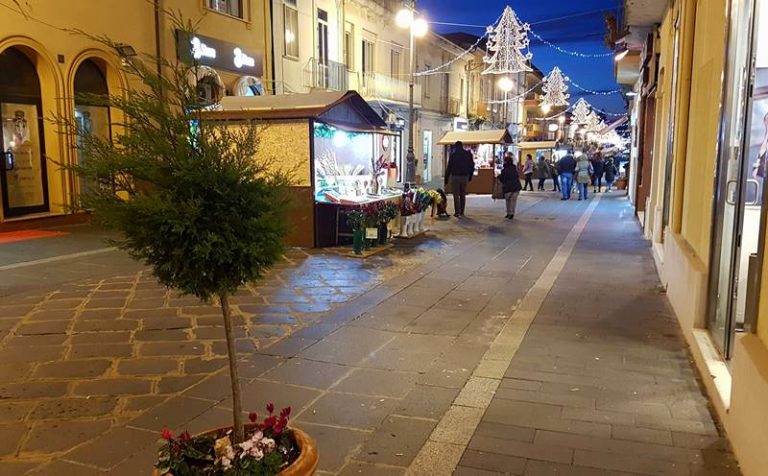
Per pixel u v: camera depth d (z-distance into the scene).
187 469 2.34
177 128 2.45
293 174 3.19
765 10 3.82
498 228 12.86
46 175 12.11
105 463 3.25
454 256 9.49
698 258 5.36
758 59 3.87
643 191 14.98
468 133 23.45
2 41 10.83
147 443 3.48
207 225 2.46
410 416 3.82
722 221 4.63
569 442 3.47
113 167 2.41
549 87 27.59
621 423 3.70
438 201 13.99
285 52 18.73
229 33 16.06
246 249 2.51
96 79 13.09
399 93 26.98
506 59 17.94
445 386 4.30
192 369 4.63
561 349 5.06
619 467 3.19
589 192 24.31
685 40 6.54
